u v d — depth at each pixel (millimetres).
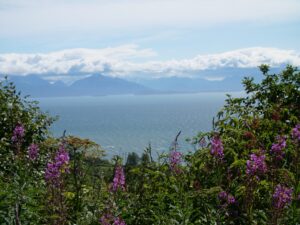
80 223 5984
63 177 5859
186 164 6652
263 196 6102
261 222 5586
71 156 6742
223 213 5734
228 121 7758
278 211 5078
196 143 6773
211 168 6254
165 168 6707
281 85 9586
